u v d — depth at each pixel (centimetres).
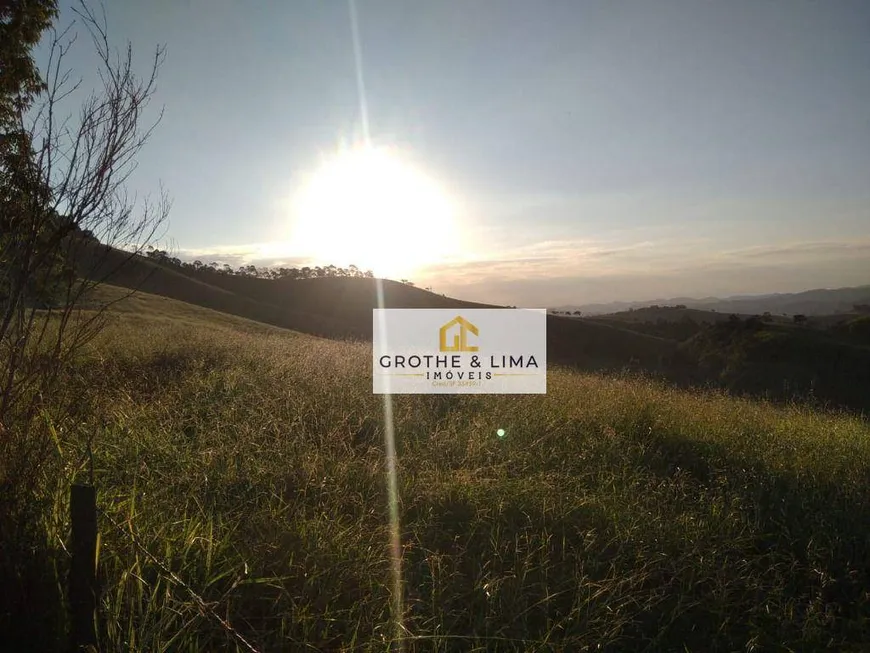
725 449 646
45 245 324
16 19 550
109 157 335
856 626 353
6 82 511
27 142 322
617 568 379
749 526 455
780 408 1101
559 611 328
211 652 262
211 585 305
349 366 905
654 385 1090
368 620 301
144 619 248
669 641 328
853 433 812
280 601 301
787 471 589
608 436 646
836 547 435
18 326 321
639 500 484
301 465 479
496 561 377
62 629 260
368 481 475
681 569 381
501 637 293
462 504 451
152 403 621
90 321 353
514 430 651
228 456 482
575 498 469
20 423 322
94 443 454
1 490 300
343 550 352
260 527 369
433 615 311
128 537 305
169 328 1450
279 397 683
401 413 683
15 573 279
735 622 348
